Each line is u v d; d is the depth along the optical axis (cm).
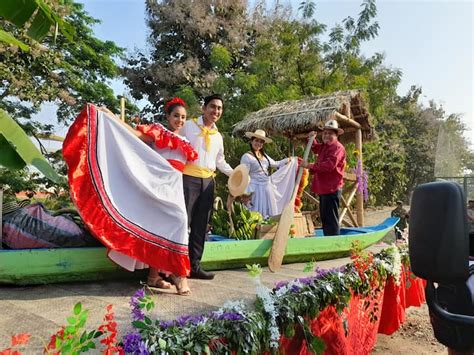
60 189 916
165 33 1398
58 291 303
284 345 265
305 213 619
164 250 305
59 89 966
